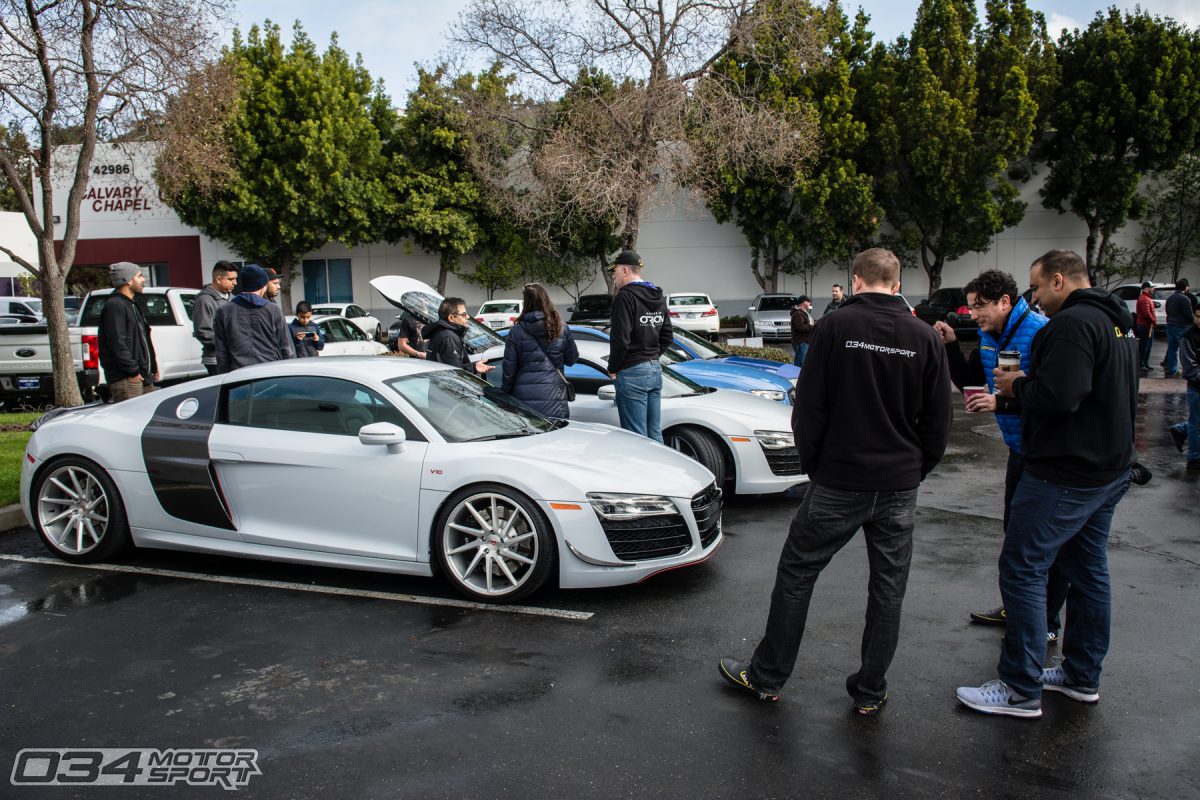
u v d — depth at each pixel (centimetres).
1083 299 327
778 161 1969
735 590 483
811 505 329
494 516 459
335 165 2775
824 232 2858
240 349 676
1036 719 335
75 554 530
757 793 283
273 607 458
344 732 324
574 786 287
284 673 376
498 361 779
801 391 326
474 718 335
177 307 1287
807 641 411
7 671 380
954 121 2759
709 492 502
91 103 1083
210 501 505
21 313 2398
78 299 2902
